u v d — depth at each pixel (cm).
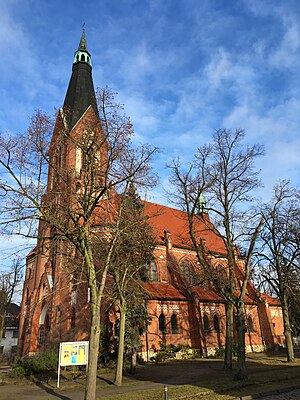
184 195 2738
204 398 1548
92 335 1481
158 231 4359
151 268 4012
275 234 3020
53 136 1833
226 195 2606
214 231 2800
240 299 2231
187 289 3891
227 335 2652
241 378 1997
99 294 1593
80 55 4784
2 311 4903
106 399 1537
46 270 3850
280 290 3200
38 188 1622
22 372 2431
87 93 4531
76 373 2497
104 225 2036
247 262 2338
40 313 3797
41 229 2069
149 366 2891
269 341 4422
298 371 2309
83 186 1772
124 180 1739
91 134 1958
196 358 3444
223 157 2653
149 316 3008
